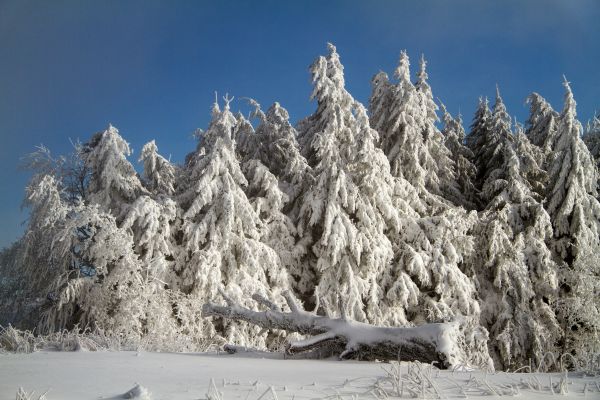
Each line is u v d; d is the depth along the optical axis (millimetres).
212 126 20969
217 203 17984
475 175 28266
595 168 22281
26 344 7816
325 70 22719
